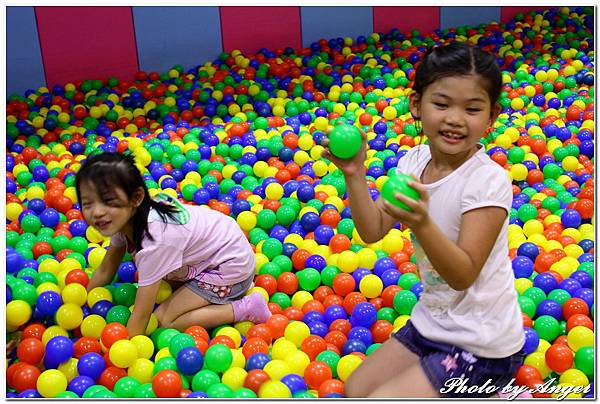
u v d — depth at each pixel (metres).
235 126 4.12
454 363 1.77
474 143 1.69
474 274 1.63
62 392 1.94
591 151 3.67
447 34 5.93
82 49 5.05
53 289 2.42
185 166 3.63
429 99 1.68
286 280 2.58
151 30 5.23
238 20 5.48
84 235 2.98
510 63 5.22
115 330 2.13
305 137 3.83
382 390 1.79
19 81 4.93
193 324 2.29
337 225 3.01
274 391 1.87
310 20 5.73
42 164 3.70
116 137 4.12
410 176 1.56
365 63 5.33
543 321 2.24
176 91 4.92
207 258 2.31
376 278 2.49
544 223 2.98
